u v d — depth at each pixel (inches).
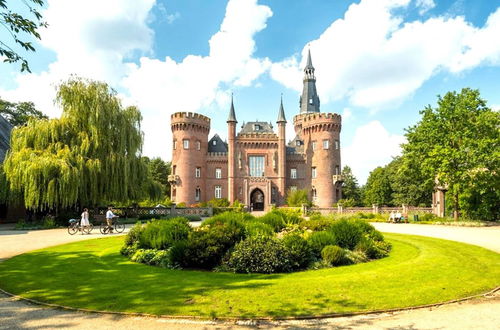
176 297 303.6
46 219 1030.4
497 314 275.0
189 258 433.7
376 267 428.8
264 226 533.3
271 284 346.0
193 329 240.7
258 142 2283.5
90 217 1123.9
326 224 616.1
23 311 275.6
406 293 319.0
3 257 516.4
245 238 486.9
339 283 346.3
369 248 498.3
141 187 1211.2
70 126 1072.2
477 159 1043.9
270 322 253.8
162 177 2967.5
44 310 277.6
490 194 1158.3
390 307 284.0
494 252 545.3
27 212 1380.4
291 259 423.5
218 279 370.9
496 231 880.3
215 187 2288.4
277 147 2297.0
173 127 2267.5
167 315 263.4
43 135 1018.7
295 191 1957.4
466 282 359.6
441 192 1368.1
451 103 1153.4
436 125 1158.3
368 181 2849.4
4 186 1072.8
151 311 270.7
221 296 306.2
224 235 456.1
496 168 1069.1
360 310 275.9
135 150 1181.7
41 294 316.5
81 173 997.8
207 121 2327.8
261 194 2411.4
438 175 1114.7
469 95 1120.2
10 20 290.7
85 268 424.2
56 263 458.0
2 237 775.7
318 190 2268.7
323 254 459.2
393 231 898.1
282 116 2295.8
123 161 1107.9
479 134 1109.7
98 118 1069.1
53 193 951.6
